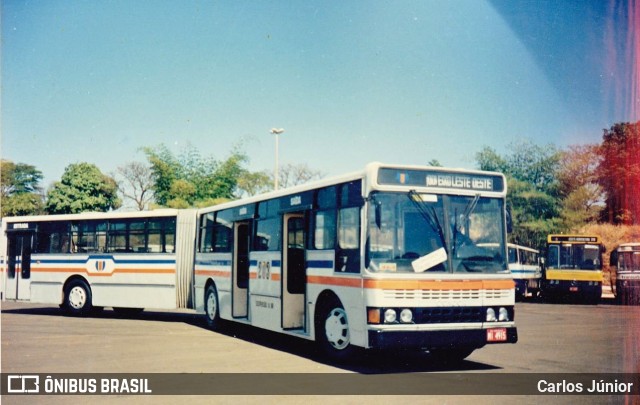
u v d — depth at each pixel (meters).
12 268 18.88
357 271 8.90
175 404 6.94
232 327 14.95
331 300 9.85
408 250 8.78
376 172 8.82
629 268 27.22
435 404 6.89
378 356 10.48
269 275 11.87
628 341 13.06
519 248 31.58
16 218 19.08
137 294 16.97
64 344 11.88
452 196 9.23
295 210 11.03
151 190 39.72
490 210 9.45
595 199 37.69
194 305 15.96
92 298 17.72
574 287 27.61
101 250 17.69
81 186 39.09
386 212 8.83
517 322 18.16
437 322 8.59
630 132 35.59
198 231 16.09
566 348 12.02
